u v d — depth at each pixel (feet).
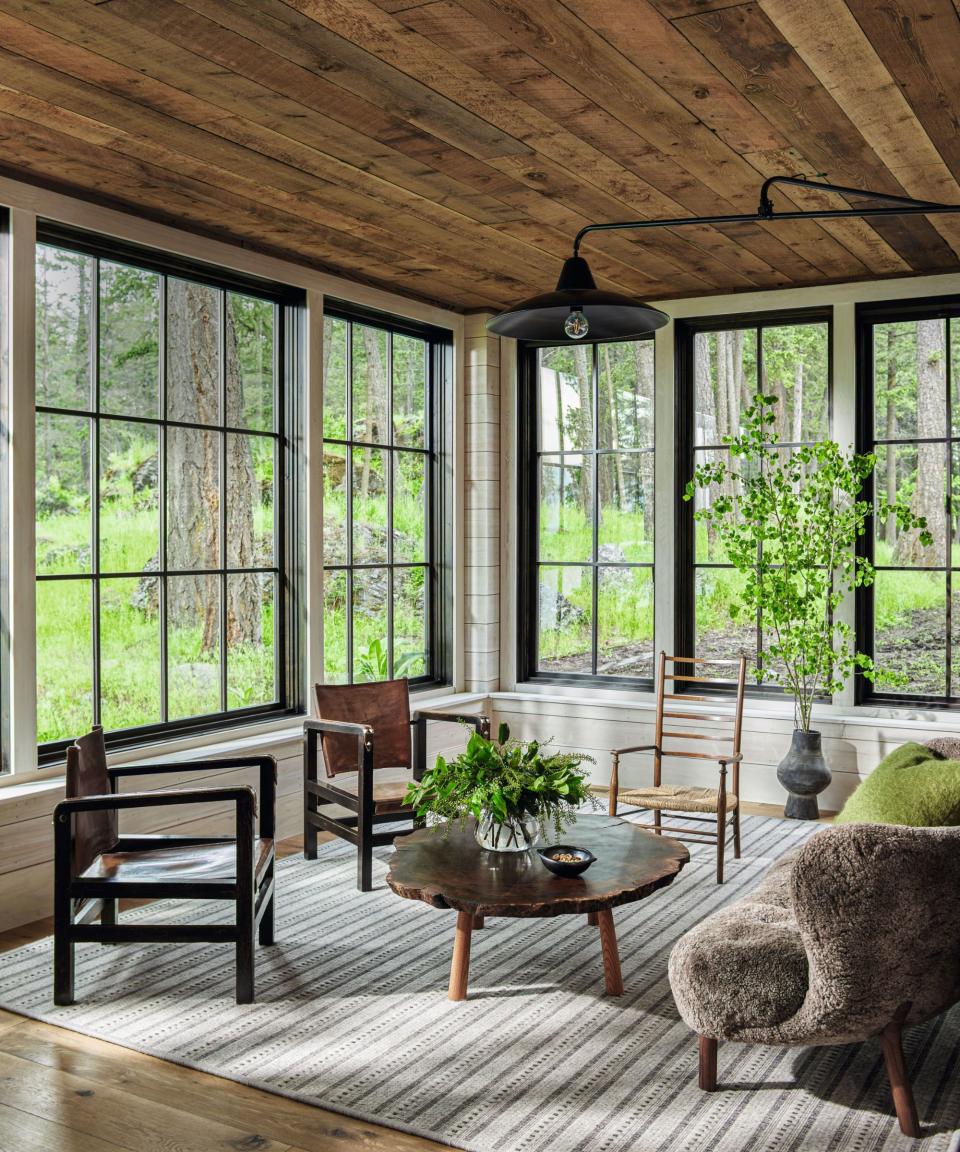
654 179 12.89
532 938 12.50
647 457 19.98
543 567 21.11
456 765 11.43
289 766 16.56
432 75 9.99
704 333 19.52
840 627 17.35
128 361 14.87
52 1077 9.11
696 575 19.60
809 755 17.26
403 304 19.22
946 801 9.99
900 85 10.11
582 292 10.29
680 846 11.57
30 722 13.14
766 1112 8.48
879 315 18.02
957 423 17.58
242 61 9.76
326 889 14.32
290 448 17.26
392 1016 10.29
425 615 20.71
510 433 21.03
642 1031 9.97
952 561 17.65
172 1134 8.20
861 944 7.77
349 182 13.17
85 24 9.09
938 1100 8.66
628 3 8.55
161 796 10.45
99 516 14.49
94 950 12.11
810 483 18.35
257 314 16.84
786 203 13.83
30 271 13.01
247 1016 10.28
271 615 17.16
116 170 12.83
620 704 19.58
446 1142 8.04
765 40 9.20
